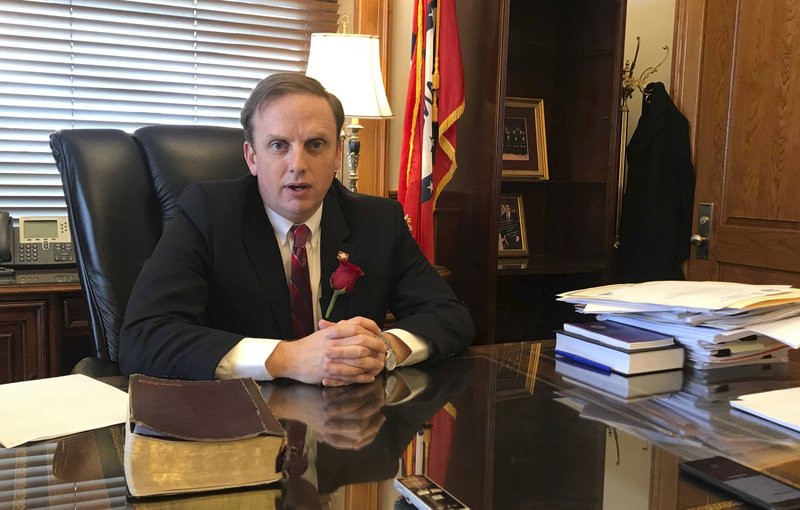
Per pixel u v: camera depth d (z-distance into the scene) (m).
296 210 1.52
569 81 3.24
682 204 3.15
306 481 0.81
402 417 1.04
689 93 3.14
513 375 1.30
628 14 3.41
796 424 1.01
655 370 1.32
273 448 0.79
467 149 2.99
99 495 0.77
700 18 3.08
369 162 3.04
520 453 0.91
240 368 1.23
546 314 3.39
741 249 2.93
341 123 1.60
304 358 1.22
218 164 1.89
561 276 3.31
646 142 3.16
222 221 1.54
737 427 1.02
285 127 1.47
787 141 2.75
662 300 1.36
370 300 1.62
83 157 1.75
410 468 0.85
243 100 2.89
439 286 1.68
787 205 2.76
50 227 2.49
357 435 0.96
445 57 2.83
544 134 3.29
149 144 1.87
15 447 0.89
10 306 2.09
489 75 2.84
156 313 1.38
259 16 2.86
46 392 1.10
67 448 0.90
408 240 1.75
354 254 1.63
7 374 2.12
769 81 2.81
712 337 1.29
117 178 1.77
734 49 2.95
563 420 1.04
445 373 1.31
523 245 3.33
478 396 1.16
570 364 1.39
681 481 0.82
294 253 1.57
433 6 2.82
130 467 0.75
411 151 2.86
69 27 2.60
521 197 3.35
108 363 1.63
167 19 2.72
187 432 0.78
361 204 1.71
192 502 0.76
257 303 1.53
